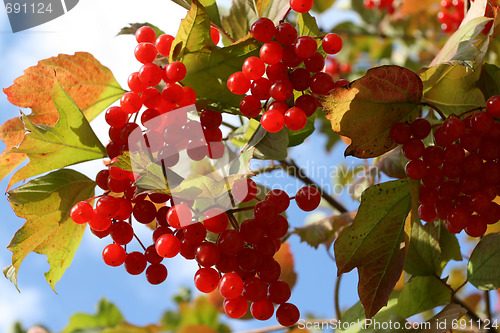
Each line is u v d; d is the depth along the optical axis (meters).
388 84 0.45
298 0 0.46
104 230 0.47
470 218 0.47
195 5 0.44
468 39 0.47
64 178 0.48
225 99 0.47
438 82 0.48
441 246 0.53
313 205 0.46
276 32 0.45
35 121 0.48
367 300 0.48
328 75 0.45
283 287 0.46
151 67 0.45
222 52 0.46
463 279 0.64
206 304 0.65
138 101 0.46
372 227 0.48
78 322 0.62
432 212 0.48
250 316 0.58
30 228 0.47
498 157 0.46
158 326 0.62
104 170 0.46
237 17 0.50
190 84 0.46
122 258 0.46
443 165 0.46
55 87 0.46
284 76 0.46
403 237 0.48
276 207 0.45
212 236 0.48
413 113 0.46
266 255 0.45
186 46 0.45
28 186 0.47
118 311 0.62
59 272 0.48
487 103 0.46
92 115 0.50
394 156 0.56
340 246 0.48
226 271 0.45
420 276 0.52
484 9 0.48
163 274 0.47
